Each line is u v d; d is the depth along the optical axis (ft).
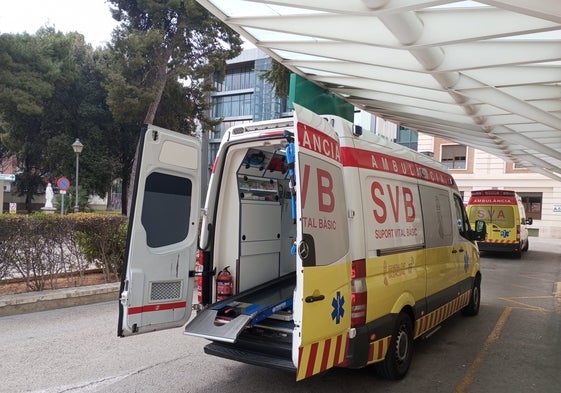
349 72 26.84
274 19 20.97
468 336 21.99
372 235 14.70
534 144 40.14
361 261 13.92
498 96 26.58
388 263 15.34
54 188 119.14
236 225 16.66
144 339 20.45
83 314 24.99
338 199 13.53
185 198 15.72
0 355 18.12
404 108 36.78
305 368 11.72
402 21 16.74
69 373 16.31
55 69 87.40
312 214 12.26
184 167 15.60
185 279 15.58
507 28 17.28
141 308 14.12
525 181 111.75
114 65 82.89
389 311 15.19
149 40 80.12
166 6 83.25
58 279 29.12
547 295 33.88
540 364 18.06
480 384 15.92
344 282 13.19
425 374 16.76
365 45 21.18
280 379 15.96
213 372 16.56
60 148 93.25
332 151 13.65
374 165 15.66
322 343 12.25
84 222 29.40
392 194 16.48
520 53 20.39
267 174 17.94
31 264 26.86
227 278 16.39
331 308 12.57
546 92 26.48
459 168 118.93
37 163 111.65
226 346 14.60
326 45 23.82
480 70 24.68
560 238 106.73
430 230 19.36
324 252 12.50
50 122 96.43
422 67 22.16
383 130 105.09
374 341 14.23
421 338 18.78
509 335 22.29
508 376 16.72
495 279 41.88
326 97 33.35
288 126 14.90
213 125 98.32
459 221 23.99
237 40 88.94
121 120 83.30
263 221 17.76
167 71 87.56
